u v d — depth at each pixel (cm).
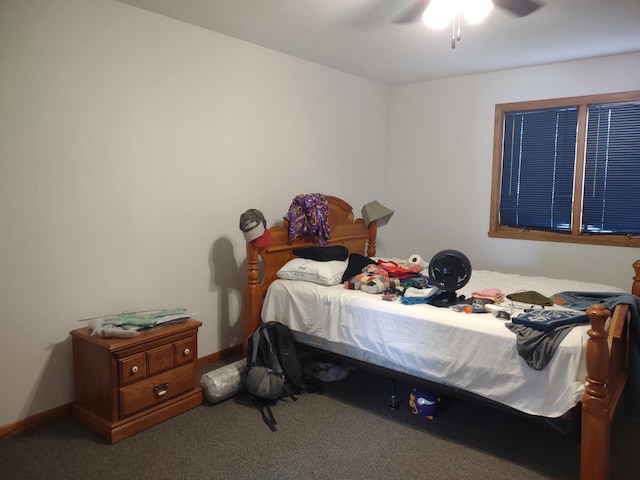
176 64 304
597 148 393
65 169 256
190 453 231
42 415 257
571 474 215
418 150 488
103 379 242
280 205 388
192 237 326
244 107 351
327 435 249
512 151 437
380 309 268
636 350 235
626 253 379
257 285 328
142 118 289
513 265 439
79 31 256
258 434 250
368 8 278
